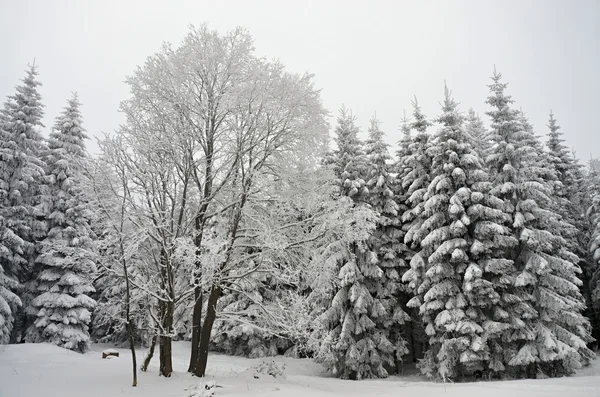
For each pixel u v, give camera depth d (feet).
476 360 57.62
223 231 42.34
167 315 39.99
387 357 66.90
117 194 38.01
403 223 77.15
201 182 44.16
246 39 43.60
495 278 62.90
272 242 37.65
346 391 38.27
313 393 34.42
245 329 82.58
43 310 75.87
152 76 41.81
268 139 44.01
